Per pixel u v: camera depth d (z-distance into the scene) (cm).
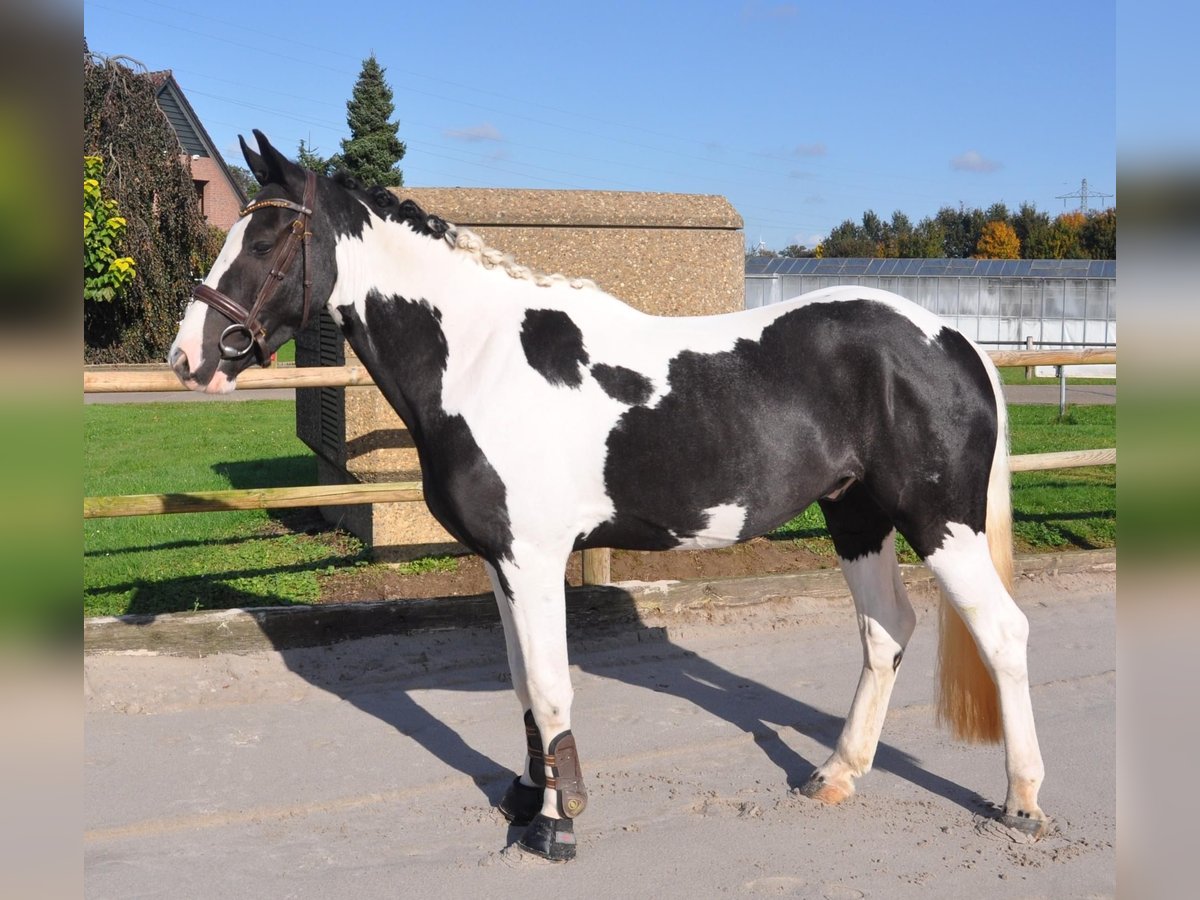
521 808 340
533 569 314
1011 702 329
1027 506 761
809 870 308
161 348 1830
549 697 315
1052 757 390
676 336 333
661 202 646
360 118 4197
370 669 478
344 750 398
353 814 350
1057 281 2773
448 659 491
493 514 312
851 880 302
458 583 572
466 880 305
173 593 554
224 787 364
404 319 331
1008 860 313
